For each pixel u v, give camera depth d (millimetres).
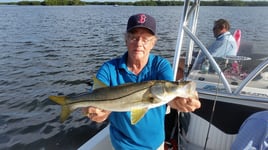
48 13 25859
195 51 1740
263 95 1284
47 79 4340
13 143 2479
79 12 27984
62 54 6520
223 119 1312
